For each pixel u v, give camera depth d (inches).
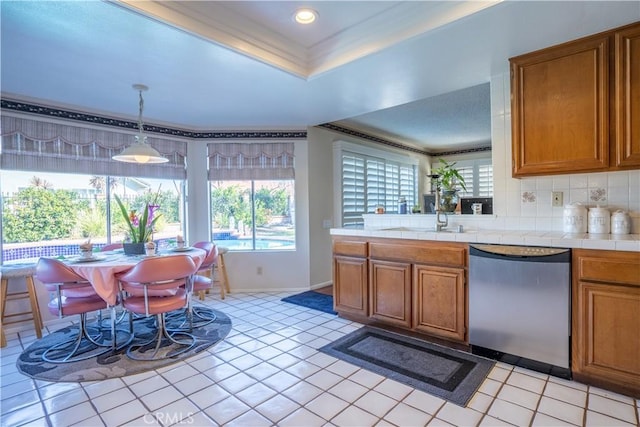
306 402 77.2
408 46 92.0
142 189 164.1
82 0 68.9
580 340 80.8
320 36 101.7
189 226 177.5
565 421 68.4
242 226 183.9
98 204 149.2
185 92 125.9
